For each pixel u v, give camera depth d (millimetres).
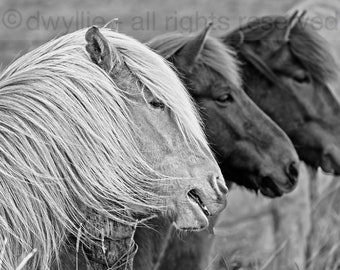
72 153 7473
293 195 14508
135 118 7695
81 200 7539
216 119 10953
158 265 10570
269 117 11859
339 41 15859
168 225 10312
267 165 11148
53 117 7492
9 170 7406
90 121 7504
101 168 7512
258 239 14586
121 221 7688
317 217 15227
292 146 11289
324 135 12555
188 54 10641
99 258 7812
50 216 7512
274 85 12430
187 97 8000
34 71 7688
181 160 7773
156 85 7730
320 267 13211
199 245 11227
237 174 11375
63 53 7738
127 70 7738
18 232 7395
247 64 12422
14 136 7465
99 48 7594
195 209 7781
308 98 12484
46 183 7438
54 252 7680
